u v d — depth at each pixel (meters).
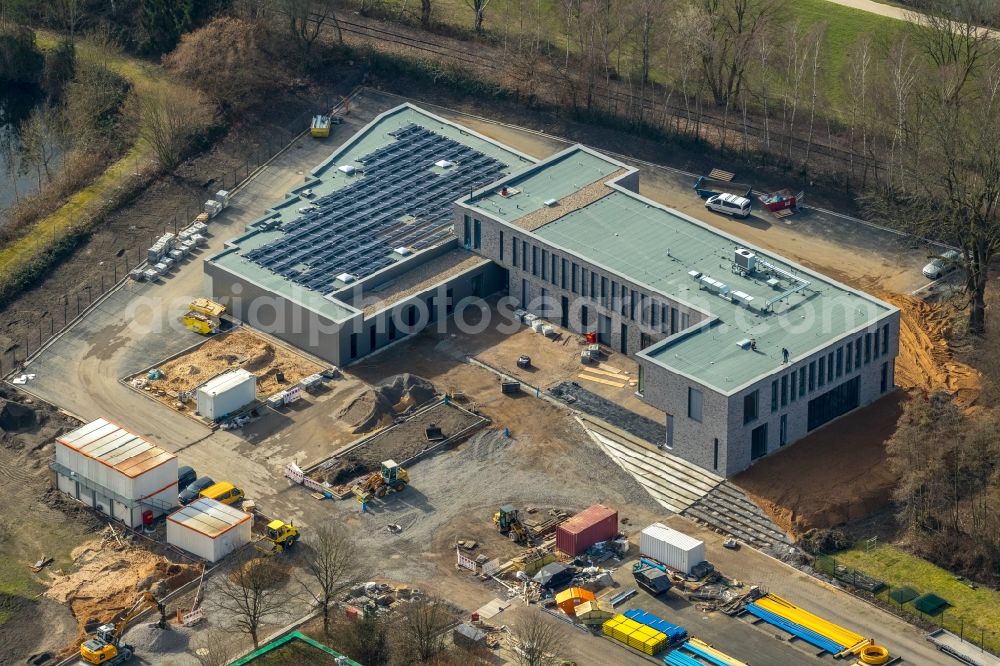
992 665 197.50
